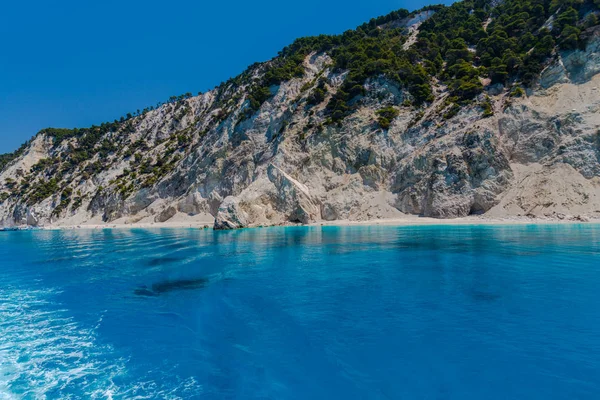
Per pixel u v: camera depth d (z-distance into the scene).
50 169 110.06
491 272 14.49
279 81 71.69
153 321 10.72
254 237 32.97
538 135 41.41
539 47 48.28
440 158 44.09
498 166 41.19
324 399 6.29
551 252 18.52
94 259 23.83
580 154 38.09
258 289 13.39
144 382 7.25
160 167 83.81
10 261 24.81
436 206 42.41
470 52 60.25
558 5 55.53
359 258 19.25
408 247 22.44
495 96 48.16
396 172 47.88
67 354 8.73
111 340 9.46
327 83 63.91
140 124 121.06
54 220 86.25
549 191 37.47
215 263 19.50
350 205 47.94
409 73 56.44
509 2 71.81
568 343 7.90
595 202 35.19
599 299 10.67
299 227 43.47
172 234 41.44
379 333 8.83
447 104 49.97
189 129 100.56
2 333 10.26
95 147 117.06
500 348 7.78
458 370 7.00
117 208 75.62
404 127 51.06
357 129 52.88
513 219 36.94
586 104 40.78
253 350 8.33
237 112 71.50
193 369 7.66
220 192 60.47
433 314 9.97
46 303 13.30
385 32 84.94
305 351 8.12
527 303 10.51
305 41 97.50
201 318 10.64
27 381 7.48
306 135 55.78
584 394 6.07
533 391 6.22
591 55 43.47
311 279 14.75
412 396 6.24
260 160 58.94
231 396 6.55
